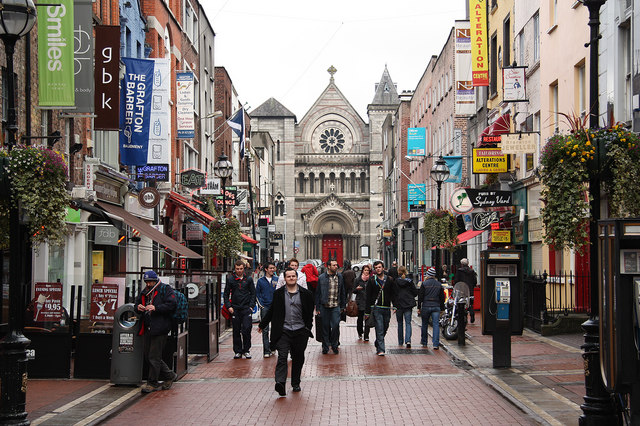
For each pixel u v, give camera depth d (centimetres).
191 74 3128
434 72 4950
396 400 1128
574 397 1088
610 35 1811
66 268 2036
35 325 1366
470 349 1745
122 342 1271
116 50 1903
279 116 9100
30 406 1088
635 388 738
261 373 1443
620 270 741
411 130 4500
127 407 1112
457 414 1011
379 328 1694
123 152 2312
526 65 2683
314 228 8900
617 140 938
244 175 6159
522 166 2703
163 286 1259
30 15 906
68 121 2036
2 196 934
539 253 2522
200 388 1272
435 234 2652
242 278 1681
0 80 1605
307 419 1001
